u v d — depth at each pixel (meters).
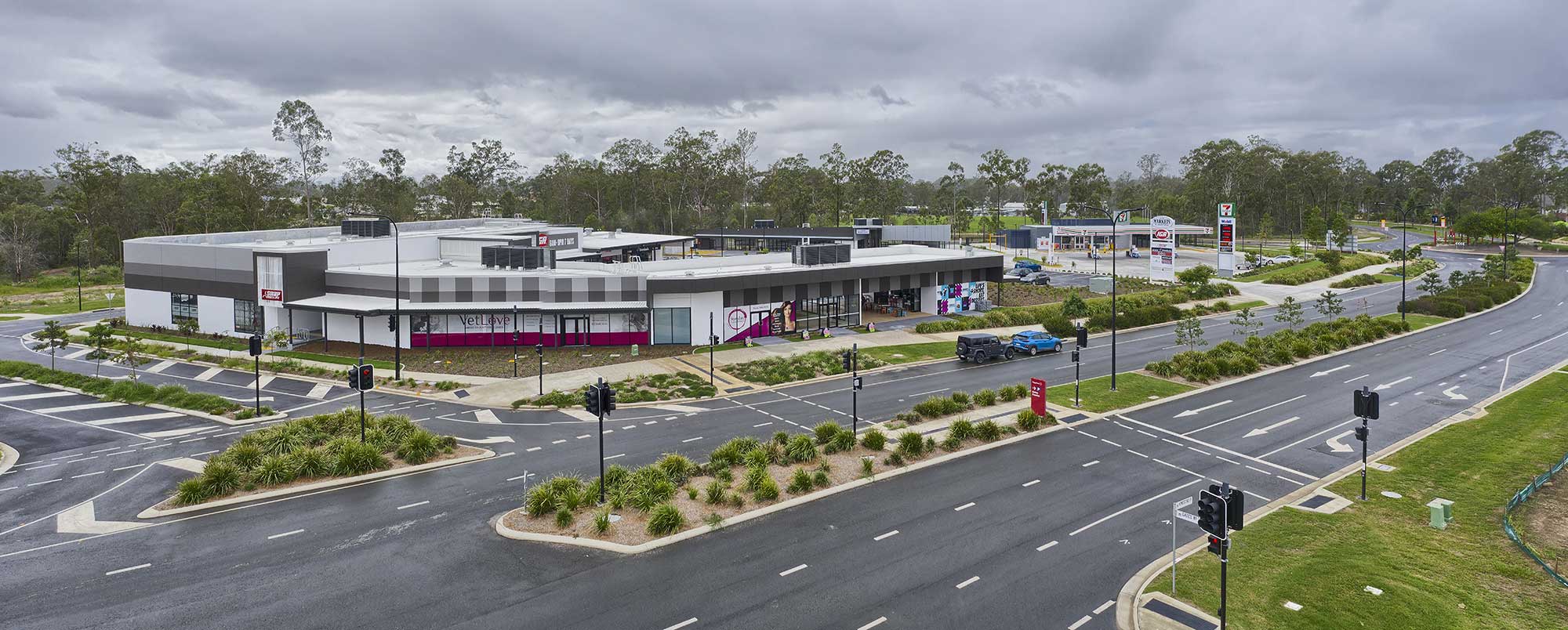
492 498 26.39
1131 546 22.59
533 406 39.09
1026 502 26.09
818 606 19.11
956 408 37.31
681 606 19.06
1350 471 29.31
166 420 37.09
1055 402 39.47
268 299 54.97
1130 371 47.03
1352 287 91.62
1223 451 31.88
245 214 137.12
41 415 38.09
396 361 44.25
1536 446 31.78
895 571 20.98
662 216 166.12
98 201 133.88
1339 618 18.30
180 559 21.81
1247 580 20.30
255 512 25.28
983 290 72.06
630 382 43.75
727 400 40.34
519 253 58.84
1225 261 99.56
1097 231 143.38
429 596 19.59
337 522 24.41
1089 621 18.41
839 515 24.92
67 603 19.27
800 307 61.09
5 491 27.56
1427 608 18.73
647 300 54.03
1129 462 30.33
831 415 37.38
